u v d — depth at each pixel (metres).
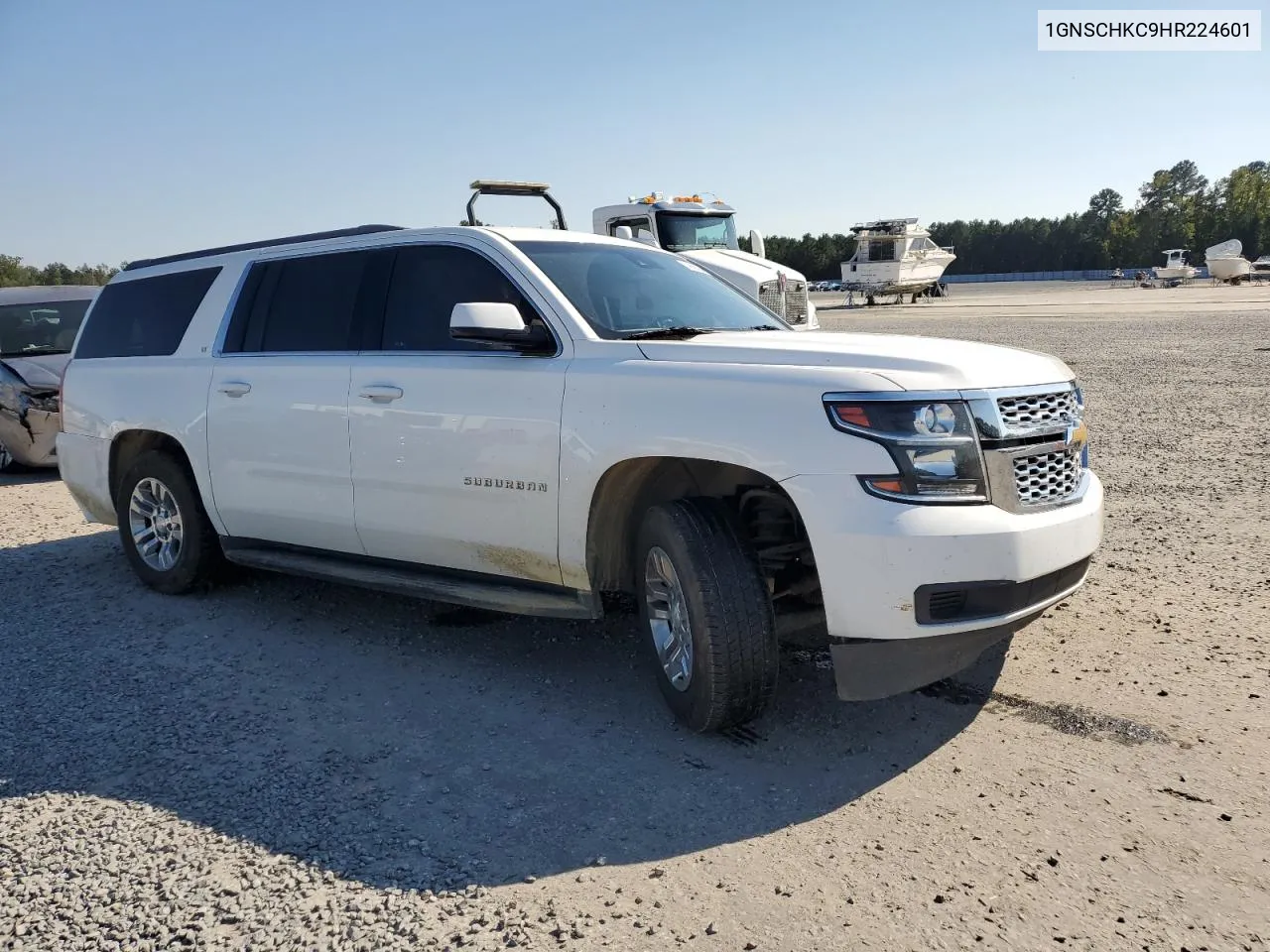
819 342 3.86
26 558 6.82
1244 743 3.49
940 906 2.64
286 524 5.09
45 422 10.16
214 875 2.90
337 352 4.85
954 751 3.54
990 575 3.25
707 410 3.54
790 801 3.24
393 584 4.64
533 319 4.21
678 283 4.84
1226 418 10.80
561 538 3.99
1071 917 2.58
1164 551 5.87
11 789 3.46
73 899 2.80
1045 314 33.94
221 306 5.50
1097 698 3.90
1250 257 122.94
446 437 4.27
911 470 3.25
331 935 2.61
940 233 137.50
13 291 11.52
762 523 3.95
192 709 4.13
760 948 2.50
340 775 3.50
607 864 2.91
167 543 5.80
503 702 4.14
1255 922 2.54
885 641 3.29
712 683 3.54
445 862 2.94
